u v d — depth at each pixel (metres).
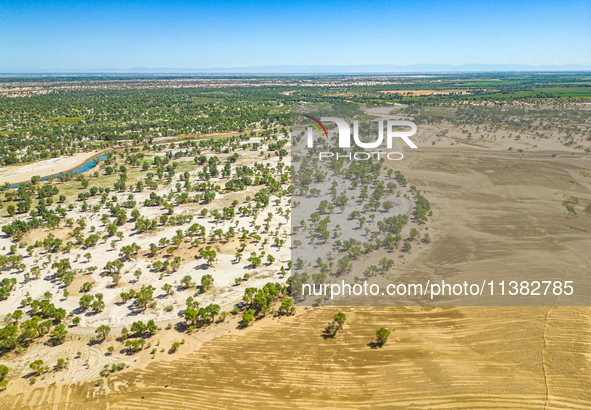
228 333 67.19
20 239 101.94
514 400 51.88
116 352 63.19
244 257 93.38
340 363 59.50
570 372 56.28
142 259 92.94
